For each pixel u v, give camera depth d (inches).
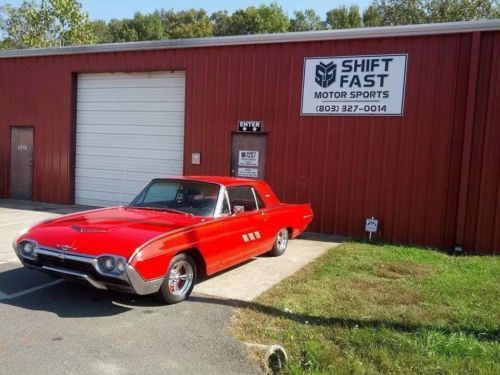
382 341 168.6
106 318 190.1
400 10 1331.2
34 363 148.9
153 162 510.3
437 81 370.9
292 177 424.8
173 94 494.9
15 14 1286.9
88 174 546.9
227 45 446.9
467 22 354.0
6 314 192.1
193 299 217.6
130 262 183.5
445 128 370.3
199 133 465.1
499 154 354.6
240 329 182.2
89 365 148.7
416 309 209.8
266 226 284.7
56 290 224.8
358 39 392.8
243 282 250.5
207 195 251.4
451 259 326.6
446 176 371.6
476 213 362.0
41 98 558.3
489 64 354.9
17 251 214.1
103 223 216.2
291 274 269.4
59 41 1116.5
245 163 446.3
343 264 294.7
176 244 204.4
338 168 406.9
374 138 393.4
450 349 163.6
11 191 587.2
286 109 424.5
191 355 158.2
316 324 187.8
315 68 411.2
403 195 385.4
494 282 261.6
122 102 521.7
